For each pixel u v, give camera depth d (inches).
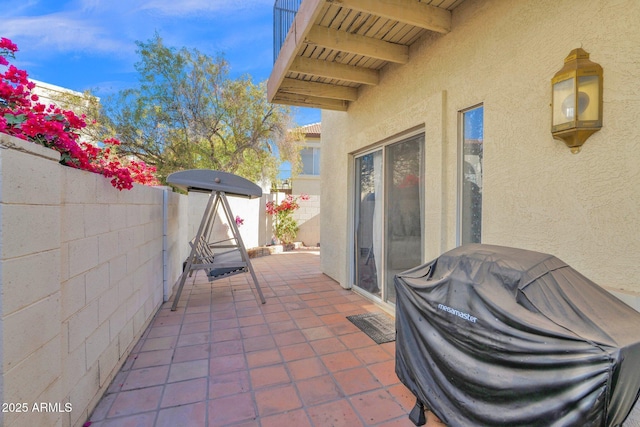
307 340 137.0
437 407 74.0
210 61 370.6
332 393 98.4
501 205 105.1
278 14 181.6
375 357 121.8
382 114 176.1
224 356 122.3
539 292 62.2
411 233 159.2
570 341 52.4
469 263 74.2
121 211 113.7
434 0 119.6
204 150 380.8
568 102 81.4
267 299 198.7
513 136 101.2
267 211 427.2
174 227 226.8
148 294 153.2
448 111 129.3
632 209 73.2
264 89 390.0
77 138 100.8
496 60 107.3
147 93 348.2
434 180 133.6
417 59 147.3
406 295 85.8
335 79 183.8
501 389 60.0
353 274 220.7
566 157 86.0
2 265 53.6
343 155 226.1
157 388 100.6
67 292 76.4
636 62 72.3
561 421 51.5
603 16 77.9
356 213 218.1
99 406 91.3
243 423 84.9
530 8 96.0
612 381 47.5
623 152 74.5
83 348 83.9
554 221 89.2
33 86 86.7
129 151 350.6
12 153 56.1
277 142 406.3
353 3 110.0
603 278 78.3
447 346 72.1
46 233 65.7
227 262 194.7
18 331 57.1
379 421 85.9
